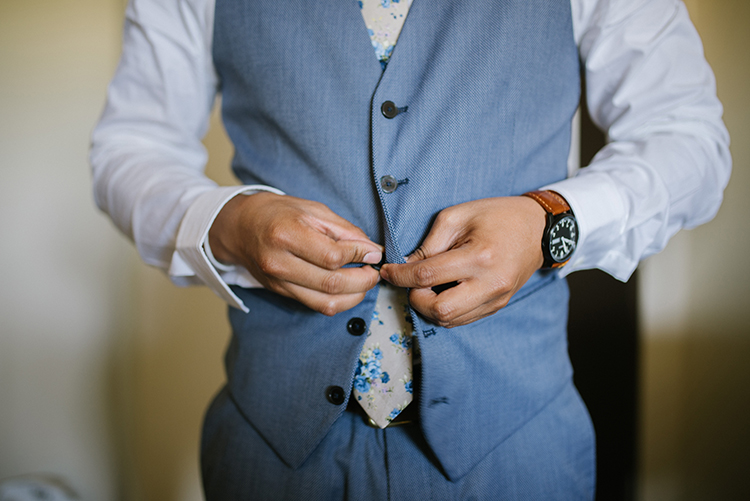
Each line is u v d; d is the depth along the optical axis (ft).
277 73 2.44
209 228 2.34
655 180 2.40
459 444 2.32
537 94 2.42
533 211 2.16
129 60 2.95
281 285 2.14
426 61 2.31
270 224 2.04
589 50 2.62
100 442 6.18
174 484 6.51
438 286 2.21
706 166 2.50
